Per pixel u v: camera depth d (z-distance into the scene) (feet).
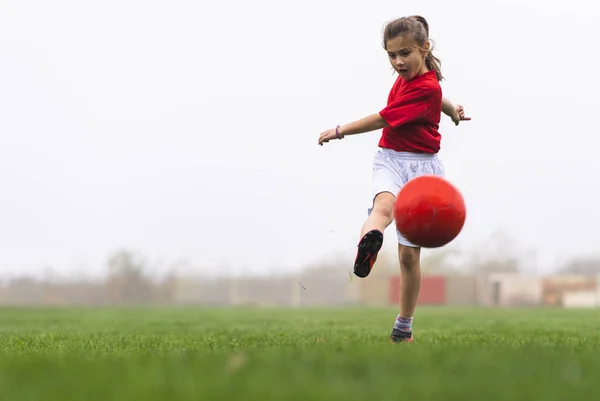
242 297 195.62
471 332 43.42
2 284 193.67
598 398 13.28
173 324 61.52
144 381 15.10
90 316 84.58
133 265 195.42
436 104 29.73
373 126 29.37
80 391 14.29
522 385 14.15
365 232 27.04
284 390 13.58
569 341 29.63
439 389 13.60
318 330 47.52
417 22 29.45
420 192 24.57
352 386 13.99
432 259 192.75
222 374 15.88
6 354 25.00
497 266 198.18
